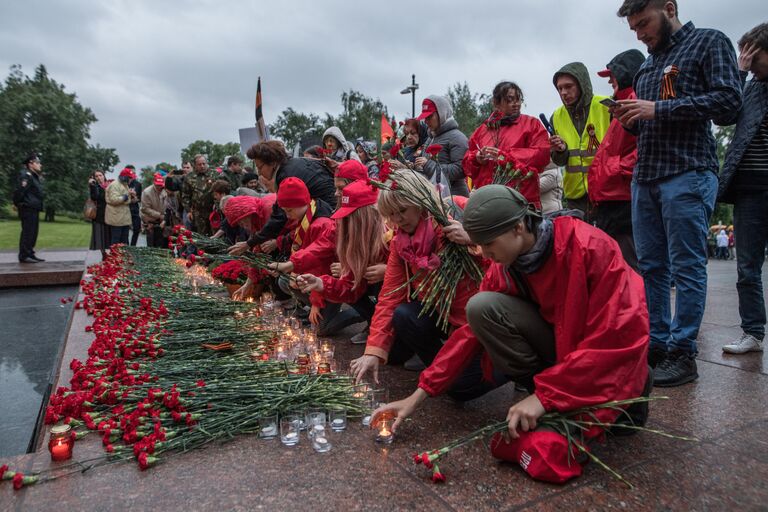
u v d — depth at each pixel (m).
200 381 2.61
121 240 11.29
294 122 58.50
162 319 4.07
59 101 63.44
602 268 1.81
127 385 2.61
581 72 3.86
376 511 1.64
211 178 8.08
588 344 1.79
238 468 1.93
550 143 3.77
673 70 2.75
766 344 3.61
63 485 1.82
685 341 2.83
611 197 3.47
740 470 1.88
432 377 2.13
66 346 3.58
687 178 2.80
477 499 1.71
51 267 9.42
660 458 1.97
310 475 1.87
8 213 52.97
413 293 2.67
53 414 2.33
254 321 4.11
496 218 1.76
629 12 2.89
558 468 1.78
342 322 4.16
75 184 62.69
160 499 1.72
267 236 4.63
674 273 2.88
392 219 2.56
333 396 2.51
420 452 2.06
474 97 33.88
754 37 3.09
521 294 2.12
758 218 3.30
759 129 3.21
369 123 48.62
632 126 3.06
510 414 1.84
